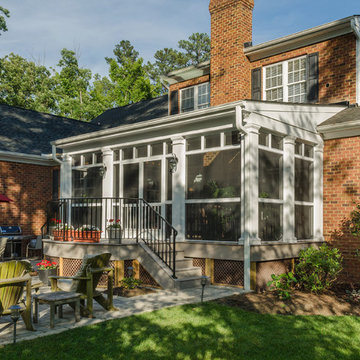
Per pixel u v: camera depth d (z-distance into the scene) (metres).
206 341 5.48
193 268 9.55
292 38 12.73
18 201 15.39
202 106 14.86
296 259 10.23
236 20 13.52
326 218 11.34
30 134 17.31
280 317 6.79
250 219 8.79
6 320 6.42
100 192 12.52
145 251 9.45
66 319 6.45
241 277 9.06
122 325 6.06
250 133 8.94
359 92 11.67
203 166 10.39
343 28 11.95
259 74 13.65
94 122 20.84
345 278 10.80
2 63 34.97
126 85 39.72
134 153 11.69
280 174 10.12
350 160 10.98
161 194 10.87
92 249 9.51
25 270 5.86
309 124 10.95
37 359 4.73
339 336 5.94
